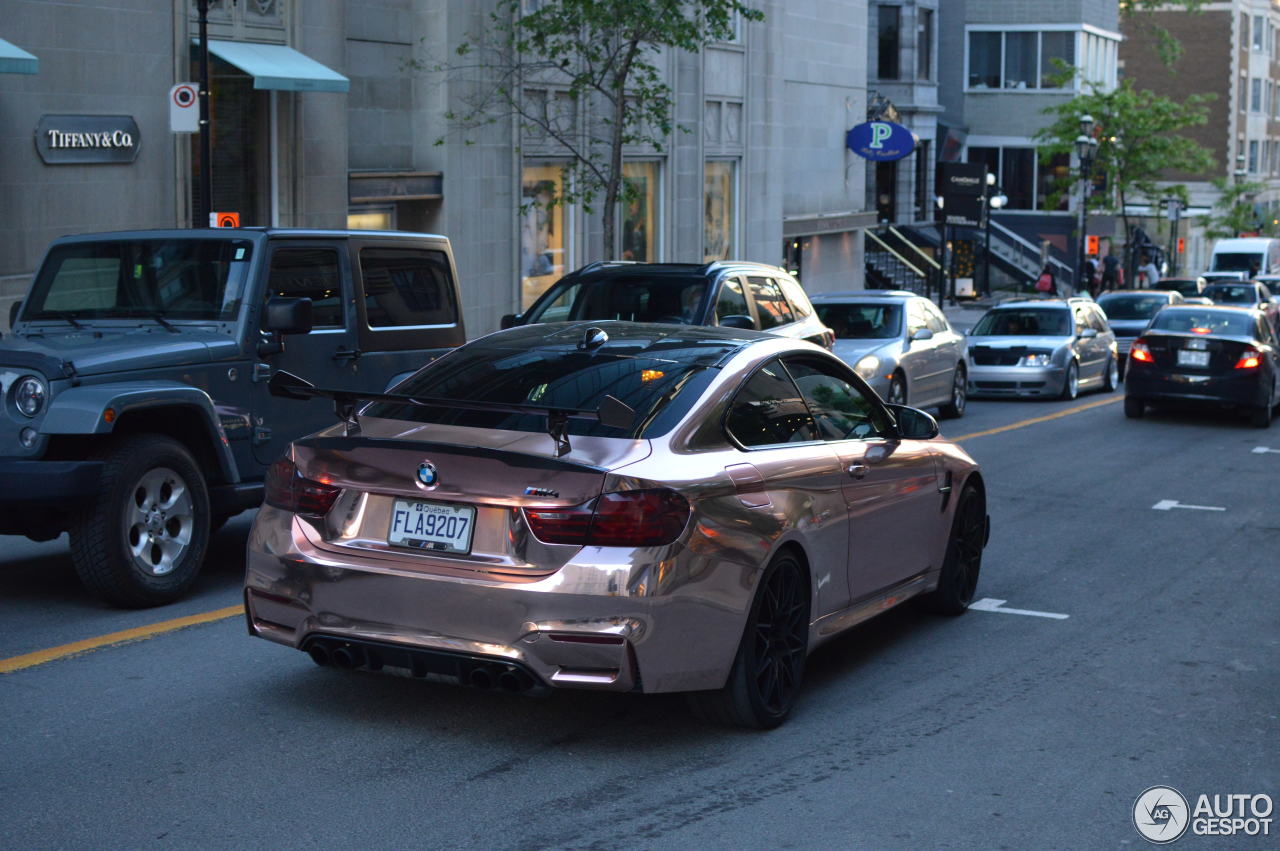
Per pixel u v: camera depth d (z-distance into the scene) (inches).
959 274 1989.4
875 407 289.0
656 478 213.5
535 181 1003.9
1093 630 320.5
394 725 235.8
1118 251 2615.7
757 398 247.6
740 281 532.7
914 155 2022.6
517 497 212.1
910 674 280.1
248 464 334.0
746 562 224.7
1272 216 3213.6
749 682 230.2
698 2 861.8
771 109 1307.8
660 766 220.5
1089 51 2326.5
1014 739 240.7
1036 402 920.9
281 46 782.5
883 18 1961.1
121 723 233.6
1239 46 3048.7
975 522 332.5
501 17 927.0
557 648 208.2
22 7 640.4
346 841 187.6
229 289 335.0
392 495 221.1
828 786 214.5
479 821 195.9
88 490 288.4
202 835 188.5
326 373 354.3
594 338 255.1
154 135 712.4
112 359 303.3
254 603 231.0
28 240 650.8
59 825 190.7
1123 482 558.9
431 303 392.5
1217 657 299.4
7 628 292.5
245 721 235.8
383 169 884.0
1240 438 725.9
